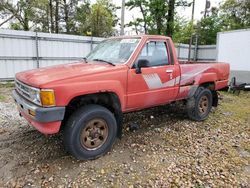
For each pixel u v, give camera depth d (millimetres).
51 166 3393
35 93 3184
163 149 4004
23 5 21984
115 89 3707
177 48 17938
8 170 3283
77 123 3346
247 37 10586
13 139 4262
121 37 4688
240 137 4621
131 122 5301
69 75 3334
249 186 3035
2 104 6867
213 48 18047
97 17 22781
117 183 3041
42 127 3146
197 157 3752
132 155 3762
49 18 25234
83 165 3428
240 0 24500
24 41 11383
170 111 6125
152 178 3160
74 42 12922
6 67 11094
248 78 10547
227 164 3553
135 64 4031
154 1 19891
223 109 6746
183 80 4938
